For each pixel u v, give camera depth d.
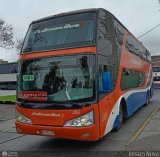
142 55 19.12
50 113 8.74
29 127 9.03
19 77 9.55
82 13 9.52
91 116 8.48
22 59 9.66
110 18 10.86
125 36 13.52
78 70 8.80
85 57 8.83
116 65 11.29
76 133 8.41
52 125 8.71
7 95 32.22
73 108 8.50
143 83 19.38
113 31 11.15
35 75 9.23
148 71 22.19
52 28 9.67
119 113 11.76
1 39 33.81
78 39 9.09
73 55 8.94
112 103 10.44
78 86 8.67
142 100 18.89
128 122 13.95
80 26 9.28
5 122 17.02
